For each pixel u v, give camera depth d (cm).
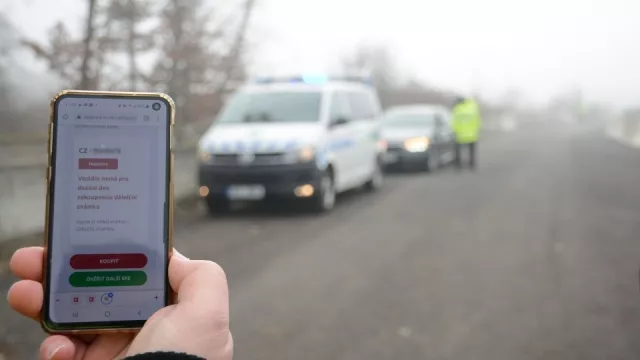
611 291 554
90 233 133
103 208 135
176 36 1773
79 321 127
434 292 556
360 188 1317
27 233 756
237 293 559
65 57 1273
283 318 488
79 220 134
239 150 964
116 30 1509
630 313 492
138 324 129
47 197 133
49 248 131
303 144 965
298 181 960
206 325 107
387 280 598
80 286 130
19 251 126
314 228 885
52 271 129
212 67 1953
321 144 990
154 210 136
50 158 135
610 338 439
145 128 139
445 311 502
